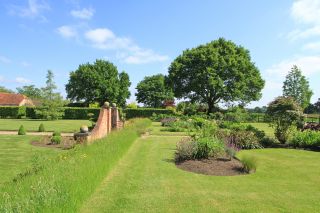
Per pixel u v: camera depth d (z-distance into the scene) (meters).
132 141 15.16
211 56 45.97
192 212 6.04
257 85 47.69
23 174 5.59
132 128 16.55
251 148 14.85
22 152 12.55
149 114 47.69
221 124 25.41
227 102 48.47
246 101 48.84
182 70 48.53
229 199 6.89
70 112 44.66
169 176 8.84
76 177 5.38
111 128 18.53
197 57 47.56
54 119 40.22
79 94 63.84
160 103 85.00
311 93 61.12
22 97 60.16
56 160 6.37
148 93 84.25
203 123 25.94
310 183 8.42
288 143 15.84
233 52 47.81
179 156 11.02
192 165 9.94
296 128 16.73
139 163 10.56
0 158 11.18
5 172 9.06
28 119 40.78
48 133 21.53
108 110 16.58
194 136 12.32
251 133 15.52
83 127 10.76
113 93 64.25
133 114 47.78
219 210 6.19
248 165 9.50
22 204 3.71
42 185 4.34
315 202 6.80
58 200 4.36
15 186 4.41
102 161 7.67
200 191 7.45
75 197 5.15
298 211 6.23
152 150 13.59
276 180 8.69
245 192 7.46
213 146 10.63
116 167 9.74
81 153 7.30
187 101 49.69
